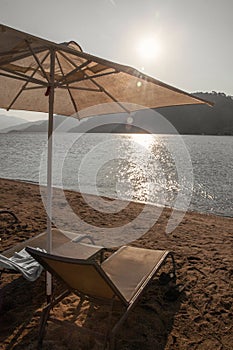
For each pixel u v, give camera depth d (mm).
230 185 14336
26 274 2578
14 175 15750
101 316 2604
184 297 2992
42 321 2252
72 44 2307
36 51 2111
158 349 2221
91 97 3379
